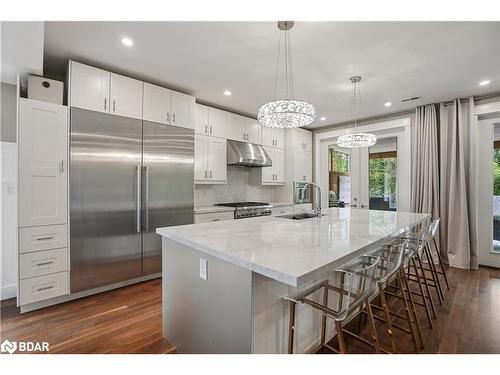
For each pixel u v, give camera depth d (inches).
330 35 86.2
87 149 103.4
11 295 102.6
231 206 165.3
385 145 182.7
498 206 143.6
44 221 94.0
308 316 64.7
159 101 126.2
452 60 103.0
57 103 99.0
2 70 94.9
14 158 103.8
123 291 110.7
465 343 73.6
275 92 140.2
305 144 216.2
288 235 69.5
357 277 56.0
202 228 80.1
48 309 94.1
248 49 95.9
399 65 107.3
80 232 101.7
